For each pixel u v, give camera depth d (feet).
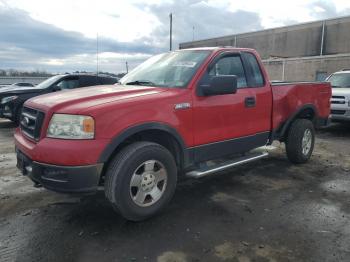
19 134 13.73
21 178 17.54
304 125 19.86
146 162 12.23
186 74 14.44
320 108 21.49
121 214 11.93
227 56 15.78
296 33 149.28
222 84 13.58
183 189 16.05
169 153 12.96
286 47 153.48
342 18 132.87
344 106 31.07
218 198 14.97
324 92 21.79
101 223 12.44
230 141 15.57
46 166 11.23
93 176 11.14
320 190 16.17
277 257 10.36
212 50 15.42
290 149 19.92
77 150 10.89
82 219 12.75
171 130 13.00
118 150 12.48
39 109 12.14
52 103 11.99
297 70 112.68
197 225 12.39
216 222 12.64
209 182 17.06
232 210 13.73
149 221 12.67
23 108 13.92
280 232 11.91
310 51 144.56
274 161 21.06
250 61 17.03
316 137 30.17
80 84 36.45
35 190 15.72
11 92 33.73
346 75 35.96
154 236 11.55
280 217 13.12
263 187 16.46
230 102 15.25
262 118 17.22
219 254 10.50
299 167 19.90
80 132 11.08
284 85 18.63
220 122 14.92
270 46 160.04
